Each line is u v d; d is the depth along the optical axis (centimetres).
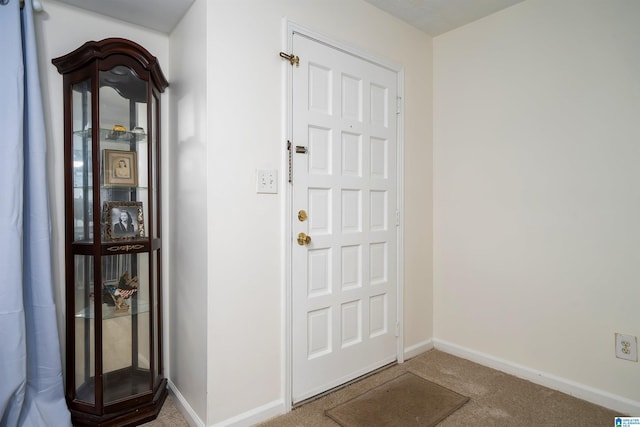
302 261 183
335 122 198
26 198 154
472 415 170
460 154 244
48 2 167
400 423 163
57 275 172
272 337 172
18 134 144
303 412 173
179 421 170
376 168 223
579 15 189
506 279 219
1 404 139
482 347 231
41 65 166
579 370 189
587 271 187
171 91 199
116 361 177
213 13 153
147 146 178
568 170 194
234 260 159
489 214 228
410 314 243
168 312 207
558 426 162
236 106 160
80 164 171
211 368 152
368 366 215
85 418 160
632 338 172
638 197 171
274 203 173
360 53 209
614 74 178
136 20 186
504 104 220
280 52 174
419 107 250
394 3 214
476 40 234
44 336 154
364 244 215
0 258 141
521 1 211
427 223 255
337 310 200
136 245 172
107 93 174
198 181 160
